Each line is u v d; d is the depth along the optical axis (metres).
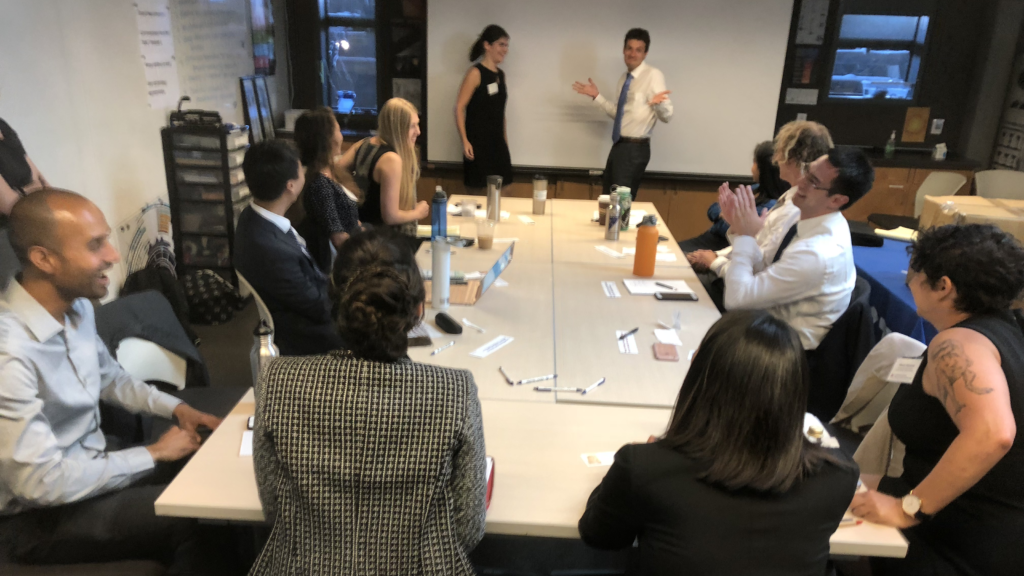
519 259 2.84
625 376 1.82
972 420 1.22
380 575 1.05
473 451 1.07
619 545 1.19
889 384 1.88
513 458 1.43
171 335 2.13
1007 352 1.30
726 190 2.32
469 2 4.83
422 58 5.07
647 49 4.62
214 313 3.66
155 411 1.79
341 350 1.11
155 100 3.51
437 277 2.20
